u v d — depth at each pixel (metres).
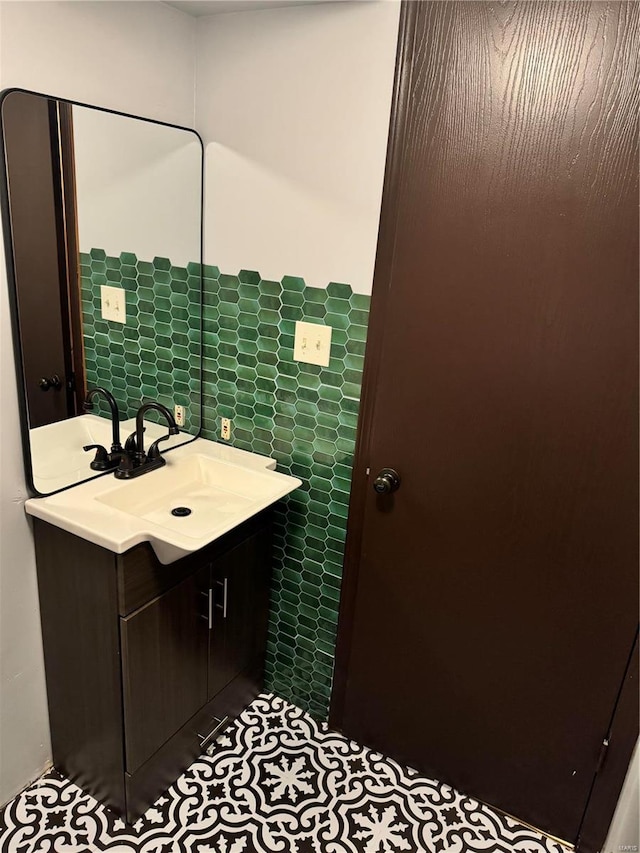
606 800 1.60
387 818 1.70
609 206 1.23
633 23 1.13
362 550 1.74
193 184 1.70
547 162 1.26
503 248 1.34
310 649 1.97
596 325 1.30
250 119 1.59
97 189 1.47
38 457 1.49
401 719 1.84
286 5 1.44
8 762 1.64
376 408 1.60
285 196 1.59
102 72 1.42
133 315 1.65
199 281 1.81
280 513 1.88
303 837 1.63
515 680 1.63
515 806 1.74
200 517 1.63
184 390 1.89
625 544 1.39
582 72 1.19
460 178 1.35
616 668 1.49
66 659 1.58
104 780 1.63
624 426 1.32
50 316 1.45
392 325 1.52
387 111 1.39
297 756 1.88
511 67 1.24
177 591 1.54
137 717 1.53
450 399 1.49
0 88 1.23
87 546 1.41
